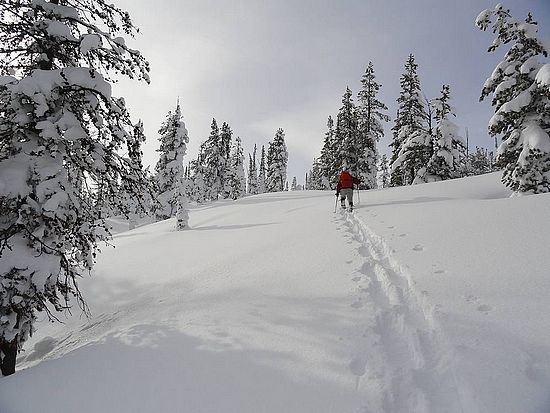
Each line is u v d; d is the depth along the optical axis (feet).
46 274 19.22
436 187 57.21
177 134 113.19
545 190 45.62
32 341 27.43
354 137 104.06
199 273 29.89
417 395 10.25
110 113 23.03
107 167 23.44
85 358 15.66
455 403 9.73
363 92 112.68
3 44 22.91
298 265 24.06
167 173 112.57
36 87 19.17
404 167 88.74
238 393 11.25
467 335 12.27
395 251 22.27
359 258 23.43
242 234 44.57
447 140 80.53
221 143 161.99
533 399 9.11
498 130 50.29
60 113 20.81
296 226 39.29
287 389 11.05
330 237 30.50
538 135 45.37
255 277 23.48
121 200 26.04
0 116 20.16
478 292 15.24
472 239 22.13
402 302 16.26
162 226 77.56
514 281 15.70
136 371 13.60
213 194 154.71
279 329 15.16
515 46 48.91
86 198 24.18
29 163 19.84
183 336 16.28
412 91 97.14
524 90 47.88
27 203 18.98
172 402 11.29
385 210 37.50
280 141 196.34
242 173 205.16
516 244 19.92
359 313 15.55
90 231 22.99
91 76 21.09
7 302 18.28
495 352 11.14
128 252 49.16
